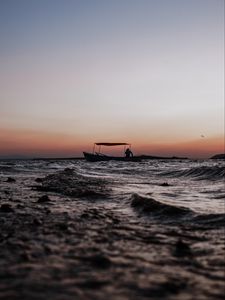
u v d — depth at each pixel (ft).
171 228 27.12
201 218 30.09
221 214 30.60
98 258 18.28
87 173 112.16
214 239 23.66
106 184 63.36
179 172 97.40
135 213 33.78
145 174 107.34
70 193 49.19
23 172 120.57
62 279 14.96
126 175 103.60
